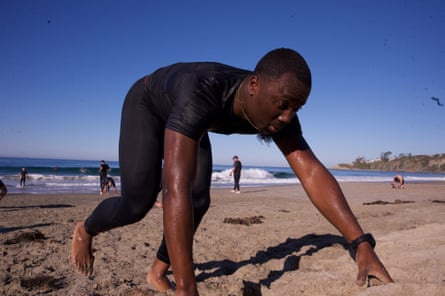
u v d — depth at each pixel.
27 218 7.33
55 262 3.80
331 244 4.39
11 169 38.16
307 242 4.66
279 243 4.76
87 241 2.86
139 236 5.27
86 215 7.95
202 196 2.68
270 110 1.77
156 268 2.92
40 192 18.83
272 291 2.86
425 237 4.25
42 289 3.01
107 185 19.30
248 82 1.86
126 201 2.45
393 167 160.62
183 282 1.67
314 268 3.44
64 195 16.36
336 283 2.80
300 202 12.45
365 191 21.39
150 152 2.37
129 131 2.41
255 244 4.72
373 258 2.21
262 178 41.03
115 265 3.73
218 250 4.39
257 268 3.51
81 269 2.90
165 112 2.17
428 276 2.88
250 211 8.80
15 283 3.12
